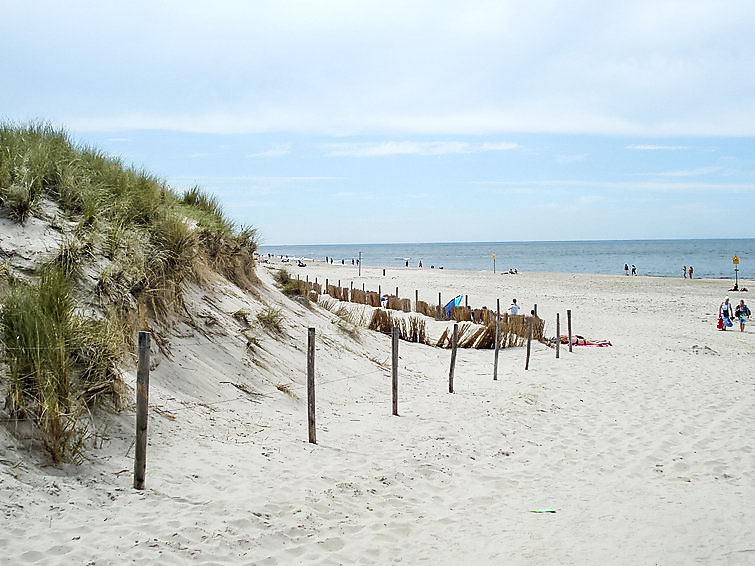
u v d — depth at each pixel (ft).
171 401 24.86
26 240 25.85
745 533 18.45
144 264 29.43
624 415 34.19
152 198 34.99
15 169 28.07
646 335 75.66
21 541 14.52
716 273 259.60
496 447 27.48
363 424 29.45
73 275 25.43
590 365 51.13
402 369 43.83
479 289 140.56
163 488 18.74
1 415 18.47
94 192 31.17
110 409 21.85
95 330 22.40
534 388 40.11
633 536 18.28
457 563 16.39
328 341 42.01
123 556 14.73
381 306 80.69
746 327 85.10
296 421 28.02
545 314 96.32
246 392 29.43
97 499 17.29
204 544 15.89
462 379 43.29
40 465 17.81
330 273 196.85
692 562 16.48
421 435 28.30
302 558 16.14
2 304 21.18
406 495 21.29
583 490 22.43
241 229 45.96
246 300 39.37
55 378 19.15
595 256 480.23
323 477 21.68
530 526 19.01
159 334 28.66
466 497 21.48
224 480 20.16
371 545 17.21
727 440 29.30
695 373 48.32
